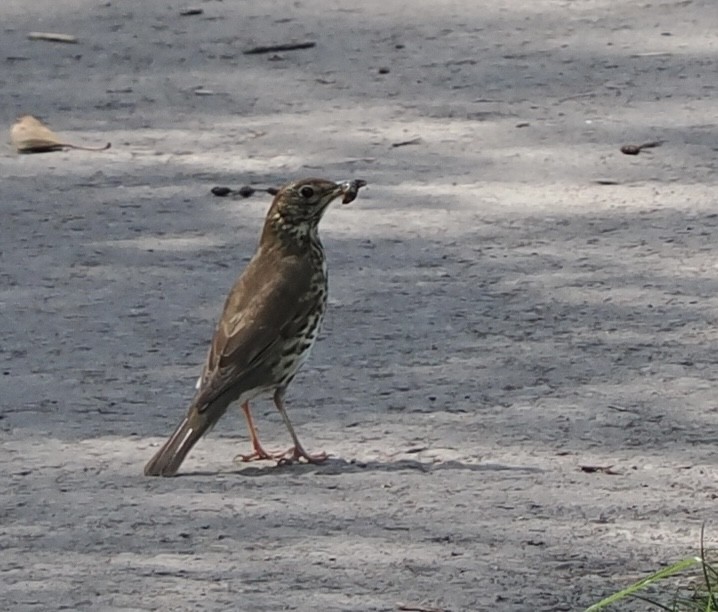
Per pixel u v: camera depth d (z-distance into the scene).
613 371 12.27
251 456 10.97
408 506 10.06
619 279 14.04
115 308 13.65
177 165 16.94
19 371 12.44
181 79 19.38
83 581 9.10
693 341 12.81
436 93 18.64
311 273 11.05
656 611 8.80
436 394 11.91
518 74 19.12
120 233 15.29
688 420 11.44
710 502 10.16
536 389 11.97
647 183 16.16
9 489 10.39
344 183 11.26
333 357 12.58
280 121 18.05
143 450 11.03
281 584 9.03
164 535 9.68
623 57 19.55
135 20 21.45
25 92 19.16
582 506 10.07
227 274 14.34
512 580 9.11
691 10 21.02
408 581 9.06
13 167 17.03
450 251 14.71
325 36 20.59
